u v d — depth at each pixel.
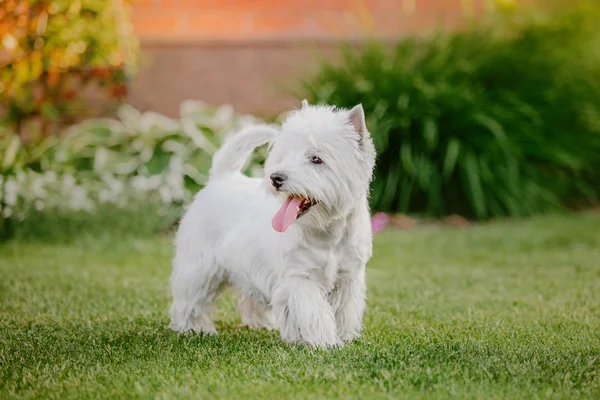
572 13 14.49
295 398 3.77
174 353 4.71
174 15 14.37
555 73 13.66
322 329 4.73
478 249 9.75
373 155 4.80
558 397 3.80
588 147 13.55
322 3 14.60
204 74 13.95
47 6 8.49
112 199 10.31
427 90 12.33
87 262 8.64
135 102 13.81
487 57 13.31
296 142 4.62
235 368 4.32
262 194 5.15
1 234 9.91
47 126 11.58
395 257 9.21
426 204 12.55
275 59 14.00
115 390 3.94
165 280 7.64
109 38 9.44
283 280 4.81
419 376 4.09
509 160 12.48
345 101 12.48
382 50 13.33
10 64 9.20
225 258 5.19
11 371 4.38
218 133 11.66
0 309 6.19
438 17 14.39
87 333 5.37
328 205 4.57
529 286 7.39
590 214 12.98
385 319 5.89
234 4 14.48
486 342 5.00
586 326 5.54
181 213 10.77
